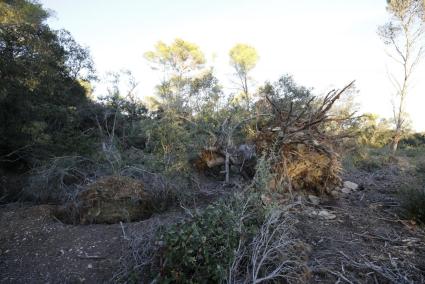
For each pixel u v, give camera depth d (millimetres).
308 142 4660
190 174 5043
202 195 4656
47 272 3047
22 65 6023
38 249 3418
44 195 5301
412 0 15789
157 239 2895
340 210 4203
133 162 5875
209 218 2803
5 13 6246
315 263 2912
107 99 8773
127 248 3236
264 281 2582
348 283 2662
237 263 2594
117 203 4191
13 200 5660
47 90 6656
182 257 2492
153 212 4316
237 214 3039
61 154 6348
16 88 6023
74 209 4223
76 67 9523
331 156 4680
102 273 2969
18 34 6137
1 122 6242
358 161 7551
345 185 5250
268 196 3684
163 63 22281
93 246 3391
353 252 3111
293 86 11461
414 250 3168
